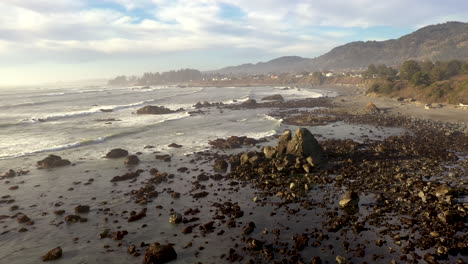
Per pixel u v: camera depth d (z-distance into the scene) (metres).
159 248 16.44
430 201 21.50
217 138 48.62
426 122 56.53
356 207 21.77
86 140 46.34
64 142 46.31
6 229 20.23
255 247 16.95
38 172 32.59
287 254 16.34
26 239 18.95
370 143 42.06
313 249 16.69
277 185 27.31
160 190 27.02
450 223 18.25
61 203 24.47
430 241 16.56
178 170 32.84
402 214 20.11
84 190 27.30
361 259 15.52
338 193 24.72
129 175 30.80
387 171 29.44
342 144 41.25
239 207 22.48
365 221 19.56
